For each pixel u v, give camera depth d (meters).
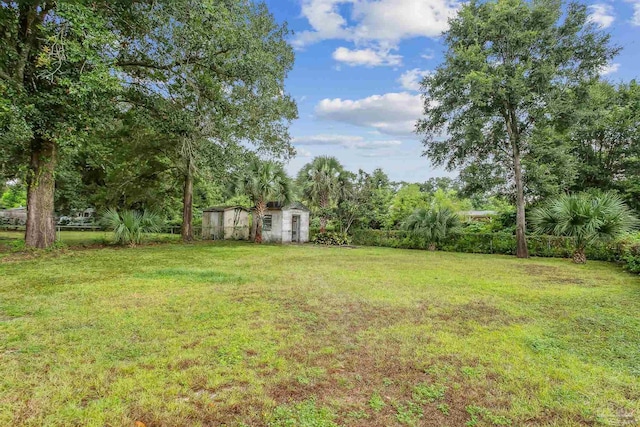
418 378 2.86
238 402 2.43
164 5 9.45
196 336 3.69
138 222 14.37
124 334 3.70
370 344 3.58
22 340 3.47
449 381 2.81
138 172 17.73
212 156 13.60
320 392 2.60
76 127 9.88
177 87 12.13
